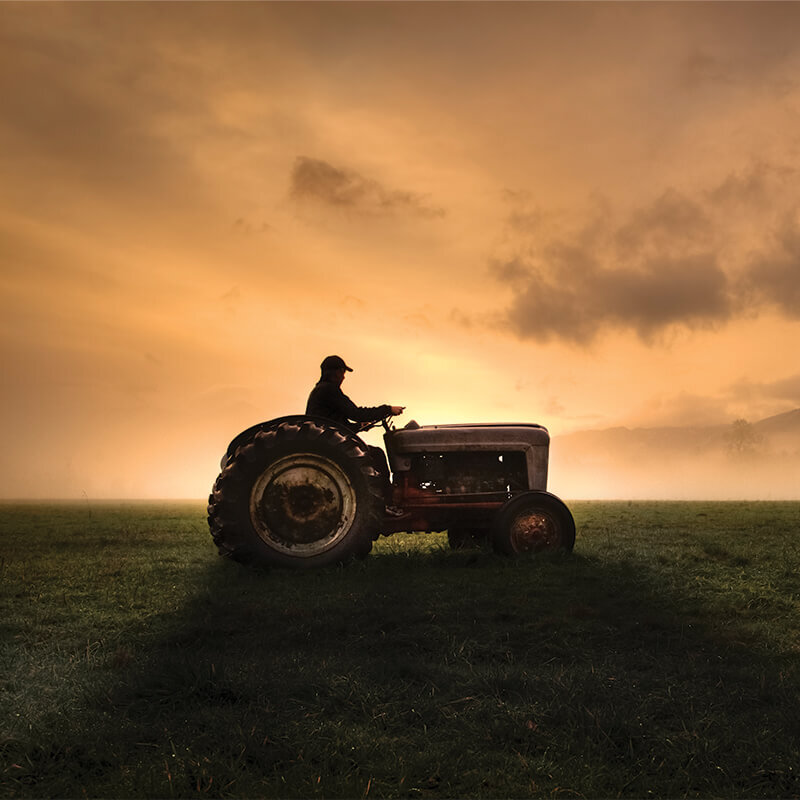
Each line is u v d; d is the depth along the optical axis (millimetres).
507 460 9102
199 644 4719
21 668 4008
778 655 4355
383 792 2562
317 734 3008
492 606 5676
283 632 4926
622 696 3516
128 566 7957
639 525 12969
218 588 6621
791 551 8680
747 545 9406
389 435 8961
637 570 7289
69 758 2820
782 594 6180
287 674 3885
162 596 6227
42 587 6648
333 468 7918
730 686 3732
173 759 2768
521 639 4758
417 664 4027
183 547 10000
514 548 8289
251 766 2748
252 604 5789
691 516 15602
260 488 7824
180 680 3604
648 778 2668
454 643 4578
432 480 9008
